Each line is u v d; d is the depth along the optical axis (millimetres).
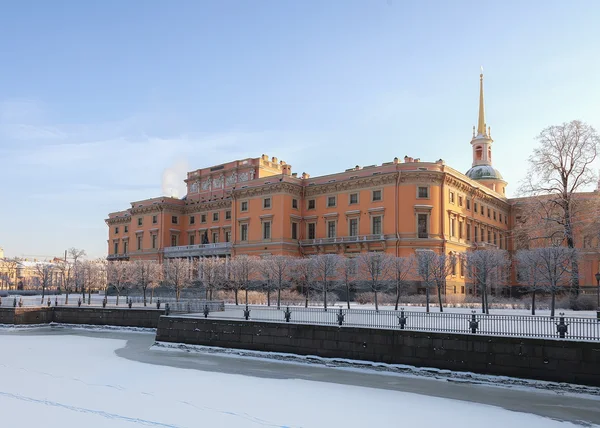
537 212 66125
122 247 121875
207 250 97375
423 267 57406
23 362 35500
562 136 64750
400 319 31578
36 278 164375
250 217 90438
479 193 90375
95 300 76438
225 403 24344
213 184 106562
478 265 56031
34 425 20891
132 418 21906
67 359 36781
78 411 22906
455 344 28922
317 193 87625
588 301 56094
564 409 23031
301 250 87000
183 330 41062
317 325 34094
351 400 24828
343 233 83125
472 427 20719
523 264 57781
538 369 26422
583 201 63125
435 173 76750
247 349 37188
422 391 26531
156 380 29422
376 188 79812
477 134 119062
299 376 30391
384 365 30922
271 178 88688
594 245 70000
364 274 64062
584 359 25406
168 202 108375
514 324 30203
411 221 76125
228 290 71688
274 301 65125
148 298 76875
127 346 43406
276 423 21312
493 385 27266
